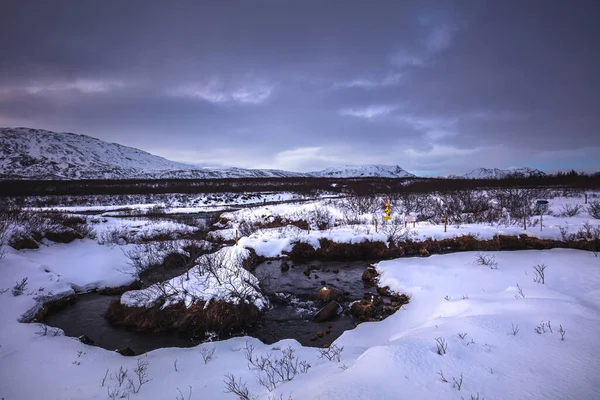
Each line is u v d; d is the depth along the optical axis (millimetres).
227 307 9203
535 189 33969
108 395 5258
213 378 5754
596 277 10469
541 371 4332
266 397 4621
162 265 14289
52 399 5223
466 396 3820
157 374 6098
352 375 4508
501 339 5398
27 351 6996
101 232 18906
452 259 14039
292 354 6809
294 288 12195
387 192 39688
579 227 16922
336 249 16641
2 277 10078
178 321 8953
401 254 16281
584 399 3658
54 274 11680
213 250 17531
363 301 10203
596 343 5027
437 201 26641
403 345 5250
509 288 9141
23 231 13742
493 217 21344
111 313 9781
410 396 3859
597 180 41031
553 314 6395
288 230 19062
